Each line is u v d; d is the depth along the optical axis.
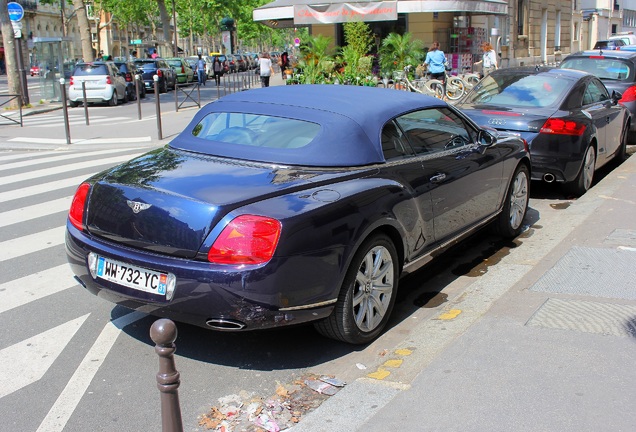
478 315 4.76
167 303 3.80
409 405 3.44
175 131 15.95
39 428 3.47
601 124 8.91
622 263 5.54
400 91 5.48
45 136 15.49
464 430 3.19
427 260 5.07
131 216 3.98
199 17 77.06
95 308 5.10
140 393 3.83
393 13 20.38
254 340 4.54
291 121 4.71
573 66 12.56
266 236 3.65
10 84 23.67
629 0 64.44
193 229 3.74
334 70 18.22
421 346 4.29
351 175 4.35
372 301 4.38
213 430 3.45
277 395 3.78
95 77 24.80
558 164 7.84
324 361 4.23
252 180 4.07
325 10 20.97
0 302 5.23
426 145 5.14
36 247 6.70
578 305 4.64
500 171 6.16
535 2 40.59
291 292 3.74
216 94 30.31
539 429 3.17
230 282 3.63
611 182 9.21
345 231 3.98
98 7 65.31
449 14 26.70
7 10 23.33
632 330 4.21
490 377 3.67
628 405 3.35
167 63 35.44
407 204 4.58
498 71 9.16
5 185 9.81
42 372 4.08
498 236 6.89
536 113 7.89
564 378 3.63
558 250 5.96
